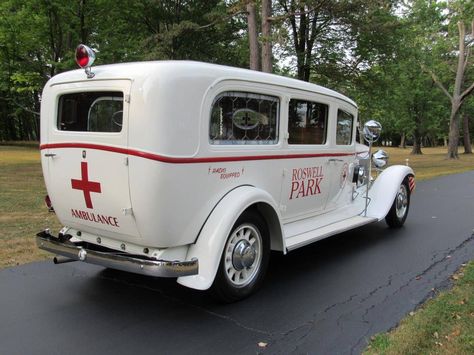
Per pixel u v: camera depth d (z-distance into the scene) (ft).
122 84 12.14
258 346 11.23
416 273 16.80
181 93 11.99
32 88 53.62
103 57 54.85
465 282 15.47
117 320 12.66
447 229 24.30
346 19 49.88
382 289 15.14
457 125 101.09
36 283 15.40
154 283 15.57
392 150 162.61
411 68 100.27
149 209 12.03
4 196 32.48
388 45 57.93
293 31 59.06
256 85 14.55
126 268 12.50
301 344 11.31
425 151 158.30
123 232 12.92
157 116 11.66
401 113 121.90
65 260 15.28
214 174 13.25
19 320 12.59
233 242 13.74
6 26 51.29
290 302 14.03
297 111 16.90
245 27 69.97
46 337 11.62
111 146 12.34
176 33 53.62
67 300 14.03
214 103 13.15
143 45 55.72
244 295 14.14
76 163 13.26
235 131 14.11
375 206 22.15
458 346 10.77
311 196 18.28
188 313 13.17
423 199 35.42
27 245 19.60
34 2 50.37
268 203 14.38
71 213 14.11
